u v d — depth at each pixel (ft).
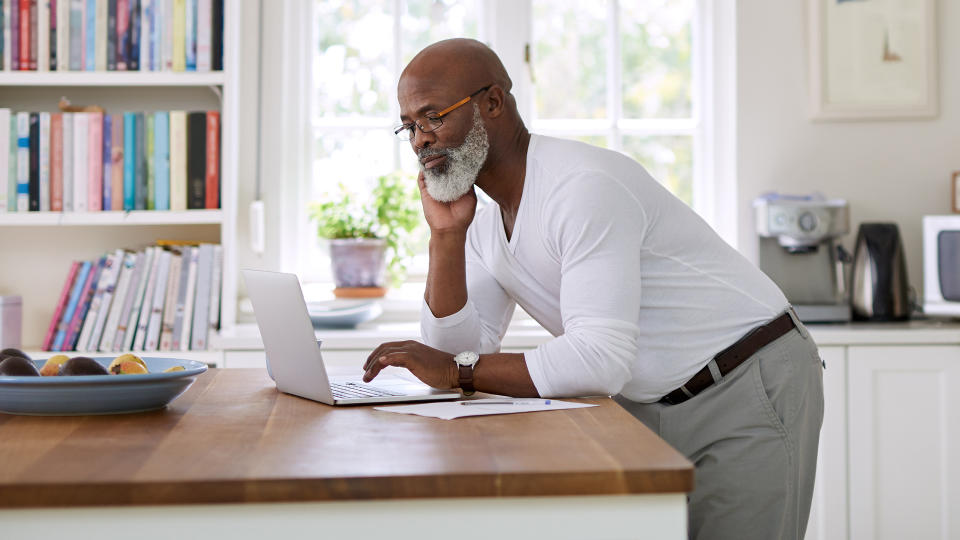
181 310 9.54
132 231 10.61
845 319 9.81
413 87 5.19
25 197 9.66
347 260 10.60
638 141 11.32
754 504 5.35
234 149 9.84
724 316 5.37
